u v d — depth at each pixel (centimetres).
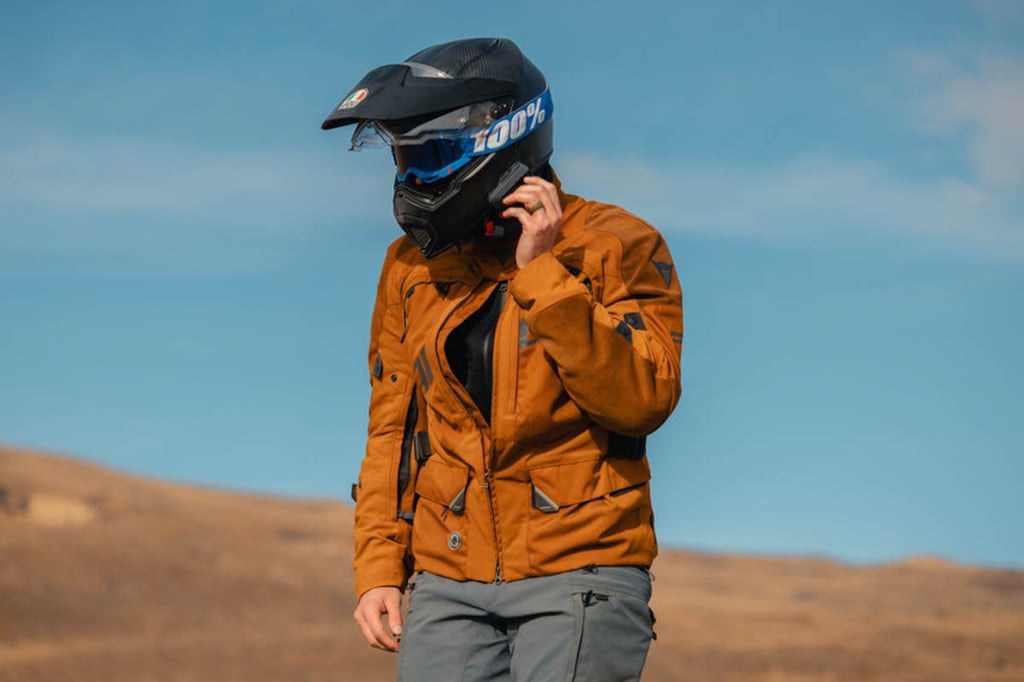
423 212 448
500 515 447
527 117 452
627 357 428
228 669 2511
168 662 2558
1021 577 5334
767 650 3128
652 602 4272
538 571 442
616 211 474
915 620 3834
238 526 4828
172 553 3753
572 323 423
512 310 447
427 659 461
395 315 492
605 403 427
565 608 436
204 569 3616
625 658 442
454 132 441
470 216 448
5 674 2383
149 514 4788
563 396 441
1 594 3014
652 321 452
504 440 441
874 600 4725
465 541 457
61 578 3278
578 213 470
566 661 433
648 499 456
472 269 462
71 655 2586
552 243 443
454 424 459
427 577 471
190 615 3111
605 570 442
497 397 443
